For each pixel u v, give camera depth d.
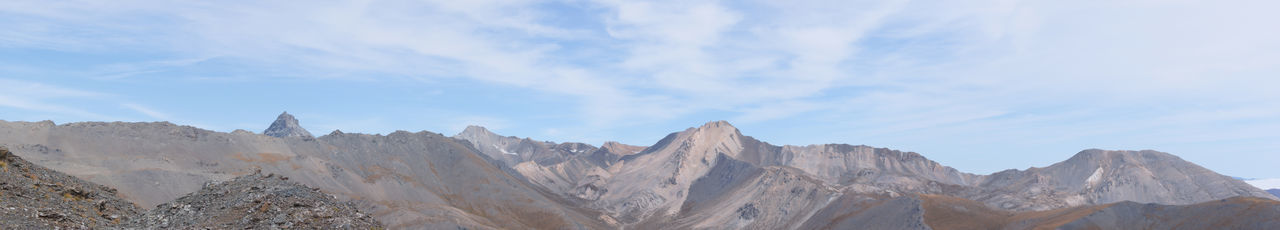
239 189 63.25
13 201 54.94
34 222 53.53
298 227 56.97
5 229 50.69
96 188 67.38
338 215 61.38
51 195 59.53
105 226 58.84
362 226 61.25
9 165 60.81
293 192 63.22
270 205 59.59
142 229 58.00
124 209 65.31
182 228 56.53
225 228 55.69
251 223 56.59
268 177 67.19
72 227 55.78
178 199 63.22
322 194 65.31
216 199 61.44
